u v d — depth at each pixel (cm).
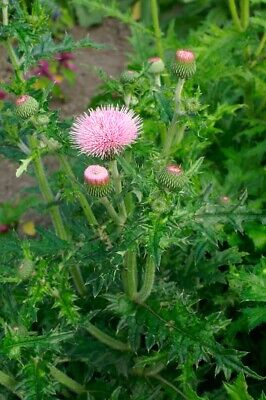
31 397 43
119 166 49
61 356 54
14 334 44
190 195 43
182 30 117
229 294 59
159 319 47
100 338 56
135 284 50
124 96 51
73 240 53
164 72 62
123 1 132
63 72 117
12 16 53
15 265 47
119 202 44
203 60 72
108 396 56
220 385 59
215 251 58
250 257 63
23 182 99
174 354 45
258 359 59
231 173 70
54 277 45
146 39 89
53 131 46
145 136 64
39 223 92
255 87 74
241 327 56
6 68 125
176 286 57
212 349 44
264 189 69
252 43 73
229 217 43
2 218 89
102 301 58
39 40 50
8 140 53
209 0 112
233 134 78
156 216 41
